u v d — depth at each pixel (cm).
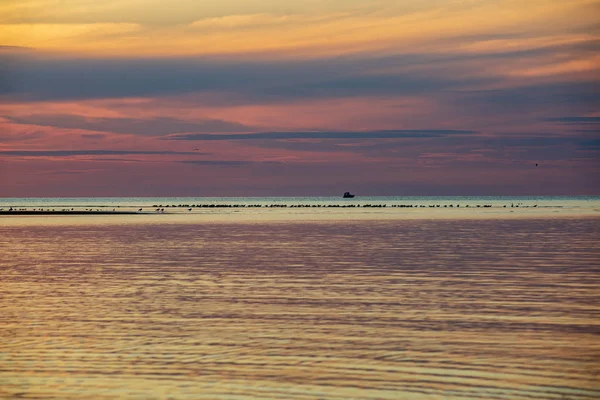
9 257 6638
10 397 2219
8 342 2941
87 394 2244
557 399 2178
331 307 3747
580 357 2659
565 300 3916
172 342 2936
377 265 5647
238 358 2670
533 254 6425
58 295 4219
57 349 2817
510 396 2203
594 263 5669
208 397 2208
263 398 2195
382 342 2920
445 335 3047
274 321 3375
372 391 2258
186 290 4384
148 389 2291
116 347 2847
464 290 4297
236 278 4941
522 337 2998
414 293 4197
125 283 4731
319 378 2403
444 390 2264
